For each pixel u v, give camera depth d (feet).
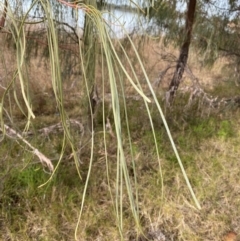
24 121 7.41
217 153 6.82
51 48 1.56
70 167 5.96
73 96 8.27
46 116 8.73
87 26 2.65
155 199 5.38
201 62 8.70
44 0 1.64
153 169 6.14
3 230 4.77
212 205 5.39
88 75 3.38
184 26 7.84
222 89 10.62
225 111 8.66
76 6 1.66
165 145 6.84
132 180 5.73
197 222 5.11
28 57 6.25
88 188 5.55
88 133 6.53
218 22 7.74
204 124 7.89
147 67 8.18
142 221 5.08
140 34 6.64
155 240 4.83
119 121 1.35
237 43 8.47
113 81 1.38
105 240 4.74
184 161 6.40
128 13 3.96
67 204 5.22
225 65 9.60
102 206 5.26
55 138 6.91
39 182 5.44
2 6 1.77
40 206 5.11
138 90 1.32
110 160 6.23
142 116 7.63
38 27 5.98
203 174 6.07
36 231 4.79
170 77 9.73
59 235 4.75
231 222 5.15
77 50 5.59
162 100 8.34
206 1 7.61
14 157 5.89
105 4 3.90
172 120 7.76
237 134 7.56
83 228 4.83
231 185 5.86
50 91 9.05
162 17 7.42
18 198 5.29
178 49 8.68
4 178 5.10
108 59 1.42
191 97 8.15
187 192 5.59
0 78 4.61
